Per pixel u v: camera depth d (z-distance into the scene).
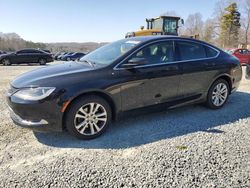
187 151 3.30
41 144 3.59
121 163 3.04
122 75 3.90
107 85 3.76
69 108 3.58
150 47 4.25
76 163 3.05
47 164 3.04
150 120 4.50
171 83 4.41
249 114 4.81
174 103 4.55
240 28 64.44
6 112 5.00
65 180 2.71
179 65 4.46
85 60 4.48
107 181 2.69
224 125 4.24
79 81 3.61
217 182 2.65
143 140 3.68
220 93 5.15
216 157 3.14
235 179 2.70
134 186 2.60
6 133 3.94
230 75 5.19
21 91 3.53
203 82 4.83
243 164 2.99
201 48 4.89
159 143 3.56
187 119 4.54
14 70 15.15
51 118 3.49
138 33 15.90
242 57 16.59
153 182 2.66
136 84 4.02
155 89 4.25
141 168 2.92
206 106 5.14
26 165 3.02
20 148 3.47
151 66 4.17
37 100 3.42
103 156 3.22
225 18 64.44
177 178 2.72
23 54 21.47
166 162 3.03
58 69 3.99
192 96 4.75
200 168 2.90
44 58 22.28
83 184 2.64
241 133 3.89
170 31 16.89
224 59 5.14
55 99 3.45
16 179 2.73
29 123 3.50
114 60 3.97
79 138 3.70
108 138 3.78
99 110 3.82
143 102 4.18
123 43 4.53
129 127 4.19
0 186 2.62
